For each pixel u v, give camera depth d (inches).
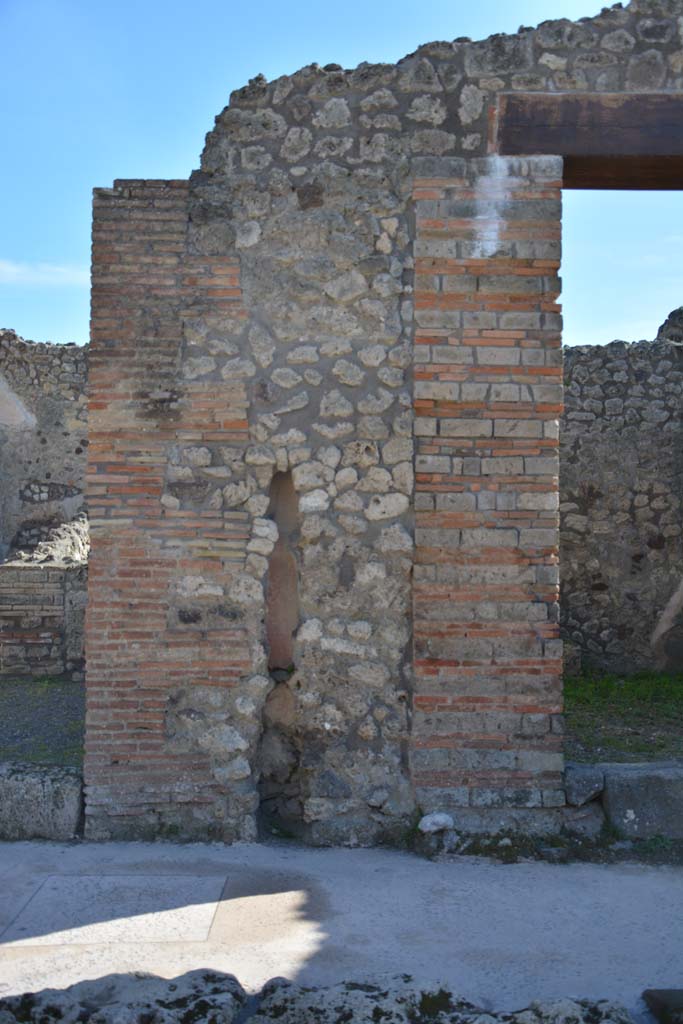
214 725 225.1
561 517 432.1
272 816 234.2
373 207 227.6
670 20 227.3
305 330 228.1
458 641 224.2
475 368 225.3
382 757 225.8
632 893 198.1
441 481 225.3
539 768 223.3
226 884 199.6
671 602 429.4
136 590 225.1
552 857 215.8
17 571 407.8
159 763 224.4
